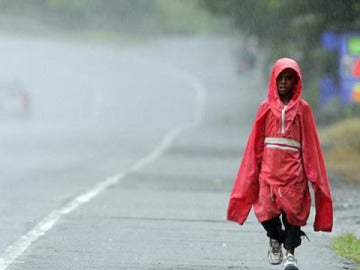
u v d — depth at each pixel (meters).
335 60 82.19
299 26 75.44
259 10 83.31
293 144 22.62
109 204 38.84
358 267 24.92
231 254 27.08
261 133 22.89
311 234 30.50
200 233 31.05
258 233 31.11
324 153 61.81
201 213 36.06
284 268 22.98
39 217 34.75
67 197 41.50
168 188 45.56
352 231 30.44
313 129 22.81
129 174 53.38
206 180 49.75
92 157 66.38
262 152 22.91
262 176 22.70
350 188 44.78
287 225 22.64
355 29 71.94
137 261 25.88
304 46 80.50
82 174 53.62
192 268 24.88
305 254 27.00
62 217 34.75
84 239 29.59
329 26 72.25
